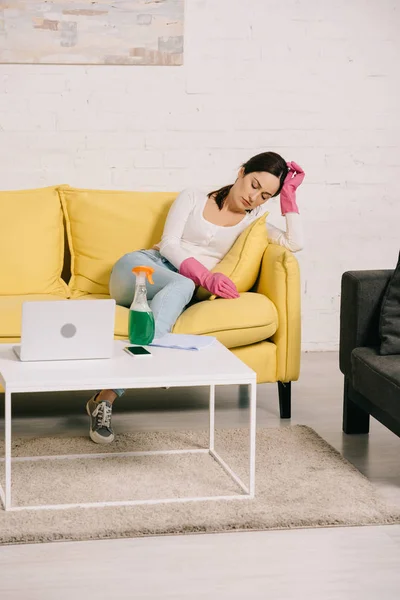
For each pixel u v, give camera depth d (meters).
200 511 2.34
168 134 4.20
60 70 4.07
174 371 2.34
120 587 1.95
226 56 4.18
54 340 2.41
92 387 2.26
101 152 4.17
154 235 3.61
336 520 2.30
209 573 2.03
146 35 4.08
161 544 2.17
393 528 2.29
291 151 4.29
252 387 2.38
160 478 2.59
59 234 3.64
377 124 4.34
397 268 2.84
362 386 2.78
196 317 3.10
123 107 4.15
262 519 2.29
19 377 2.25
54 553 2.11
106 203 3.63
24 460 2.71
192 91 4.18
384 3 4.25
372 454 2.87
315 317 4.44
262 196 3.39
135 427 3.11
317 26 4.22
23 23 3.99
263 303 3.19
